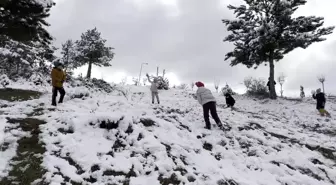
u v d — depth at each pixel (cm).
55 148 488
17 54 1305
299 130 989
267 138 789
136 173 464
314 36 1852
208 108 785
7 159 444
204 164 551
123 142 543
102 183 427
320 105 1371
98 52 3219
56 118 616
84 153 483
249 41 2011
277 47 1964
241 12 2105
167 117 779
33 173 421
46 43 1656
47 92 1089
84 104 868
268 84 2020
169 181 463
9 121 570
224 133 757
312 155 714
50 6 1380
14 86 1098
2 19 1352
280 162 639
